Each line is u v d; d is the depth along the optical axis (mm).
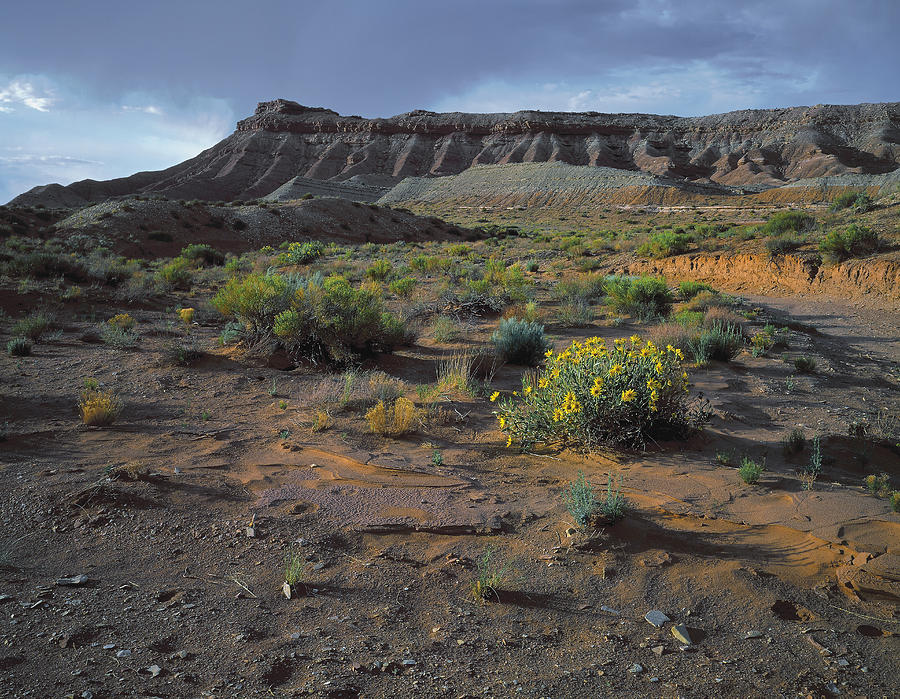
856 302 20844
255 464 5758
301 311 10406
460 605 3498
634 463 5797
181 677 2758
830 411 8086
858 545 4043
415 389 8828
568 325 15203
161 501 4855
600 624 3322
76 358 10352
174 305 18125
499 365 10398
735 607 3473
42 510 4652
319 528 4453
